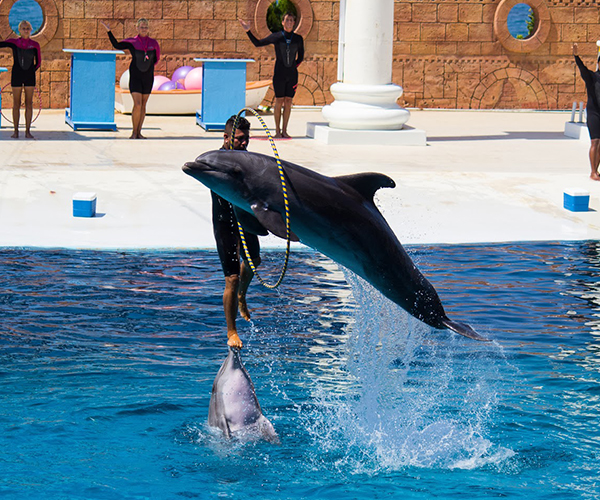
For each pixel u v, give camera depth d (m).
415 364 8.58
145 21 22.20
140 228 13.89
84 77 24.05
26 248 12.59
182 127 25.61
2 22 29.73
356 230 6.40
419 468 6.52
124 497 5.91
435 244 13.33
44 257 12.15
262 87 28.48
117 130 24.44
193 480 6.21
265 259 12.33
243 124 6.89
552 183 17.33
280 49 22.80
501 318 9.89
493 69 32.50
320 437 7.02
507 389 7.93
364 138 22.64
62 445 6.68
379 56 23.12
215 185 6.13
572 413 7.41
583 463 6.55
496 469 6.48
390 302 9.93
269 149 21.14
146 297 10.49
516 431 7.10
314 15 31.30
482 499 5.99
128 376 8.09
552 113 32.03
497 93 32.69
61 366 8.27
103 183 16.45
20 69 21.64
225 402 7.09
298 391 7.89
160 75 30.75
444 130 26.30
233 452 6.69
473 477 6.34
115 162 18.67
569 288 11.09
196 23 30.83
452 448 6.81
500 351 8.86
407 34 31.92
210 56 31.11
